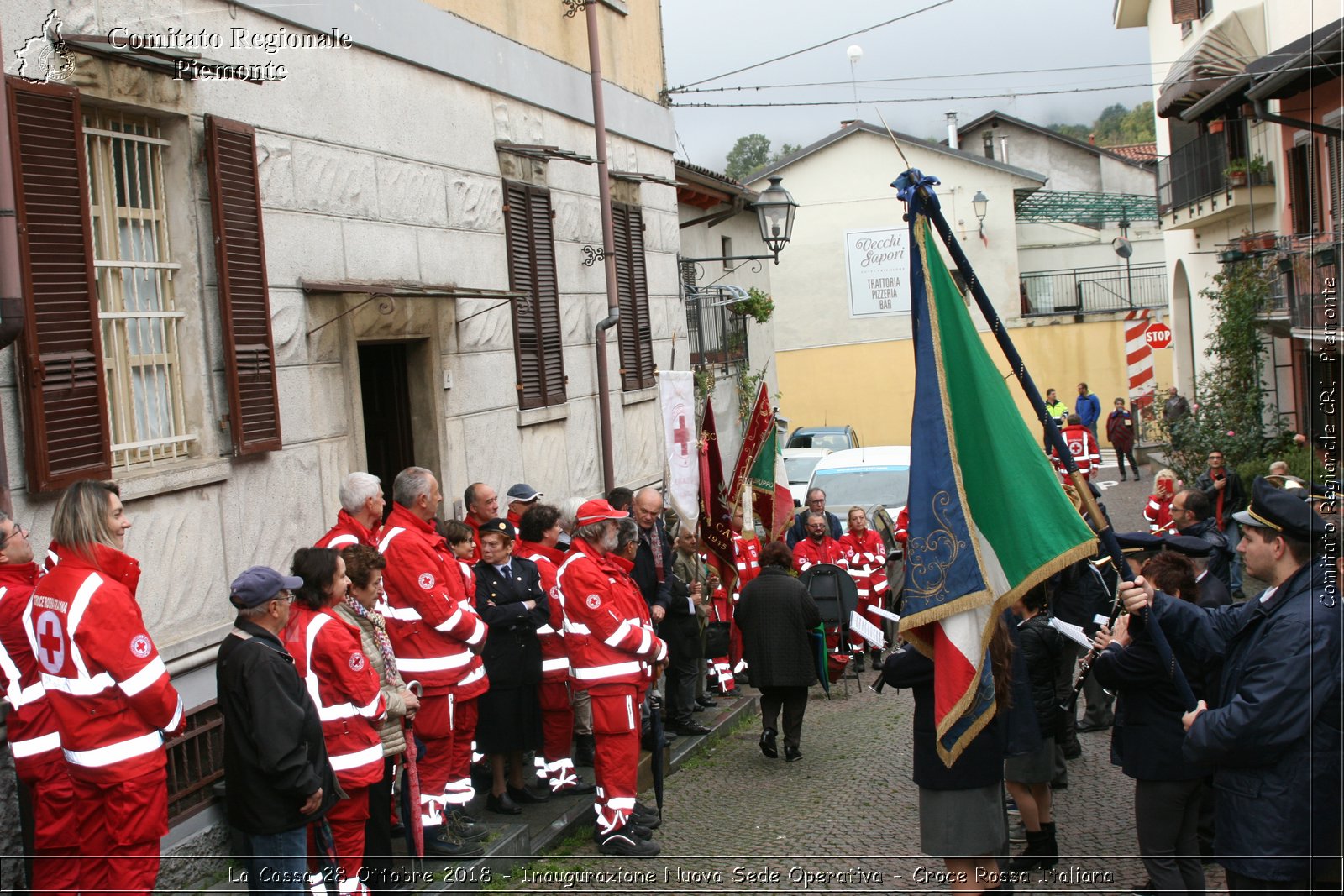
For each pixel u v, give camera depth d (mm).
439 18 10641
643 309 15641
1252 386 21891
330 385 8852
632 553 8125
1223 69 22156
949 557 5730
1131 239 42781
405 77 10070
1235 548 9852
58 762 5336
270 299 8219
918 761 6094
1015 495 5840
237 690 5547
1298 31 20828
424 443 10289
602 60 14758
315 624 6152
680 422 11945
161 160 7418
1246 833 5000
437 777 7199
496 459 11383
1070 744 9328
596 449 13859
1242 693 4957
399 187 9891
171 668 6895
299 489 8398
